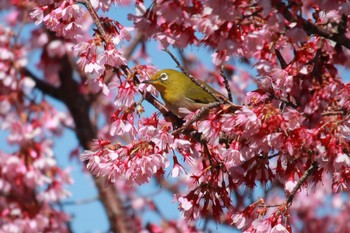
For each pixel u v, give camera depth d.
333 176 10.88
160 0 9.47
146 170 10.77
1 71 21.06
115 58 11.02
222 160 11.20
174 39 10.03
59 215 19.98
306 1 9.63
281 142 10.06
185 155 11.14
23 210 19.30
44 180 19.03
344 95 9.84
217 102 10.80
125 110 11.14
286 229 10.60
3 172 18.95
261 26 9.74
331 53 9.98
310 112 9.72
